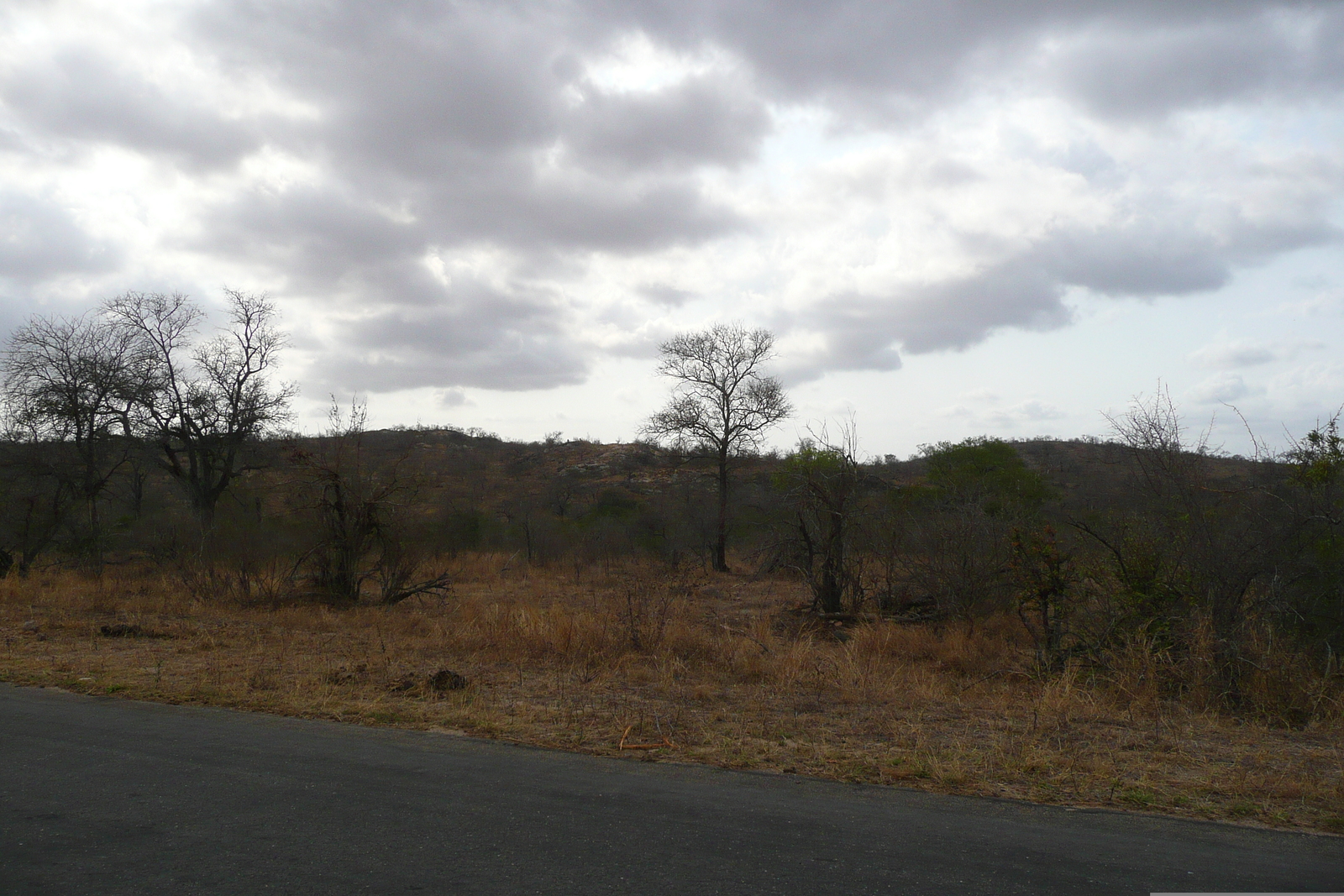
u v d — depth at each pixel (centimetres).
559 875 397
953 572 1550
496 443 7981
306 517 1933
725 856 426
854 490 1762
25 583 2020
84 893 374
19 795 515
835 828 473
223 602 1756
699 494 3828
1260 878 414
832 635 1503
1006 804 531
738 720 777
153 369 3144
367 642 1292
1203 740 725
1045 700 848
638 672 1017
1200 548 1080
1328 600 1068
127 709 784
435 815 483
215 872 398
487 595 2159
